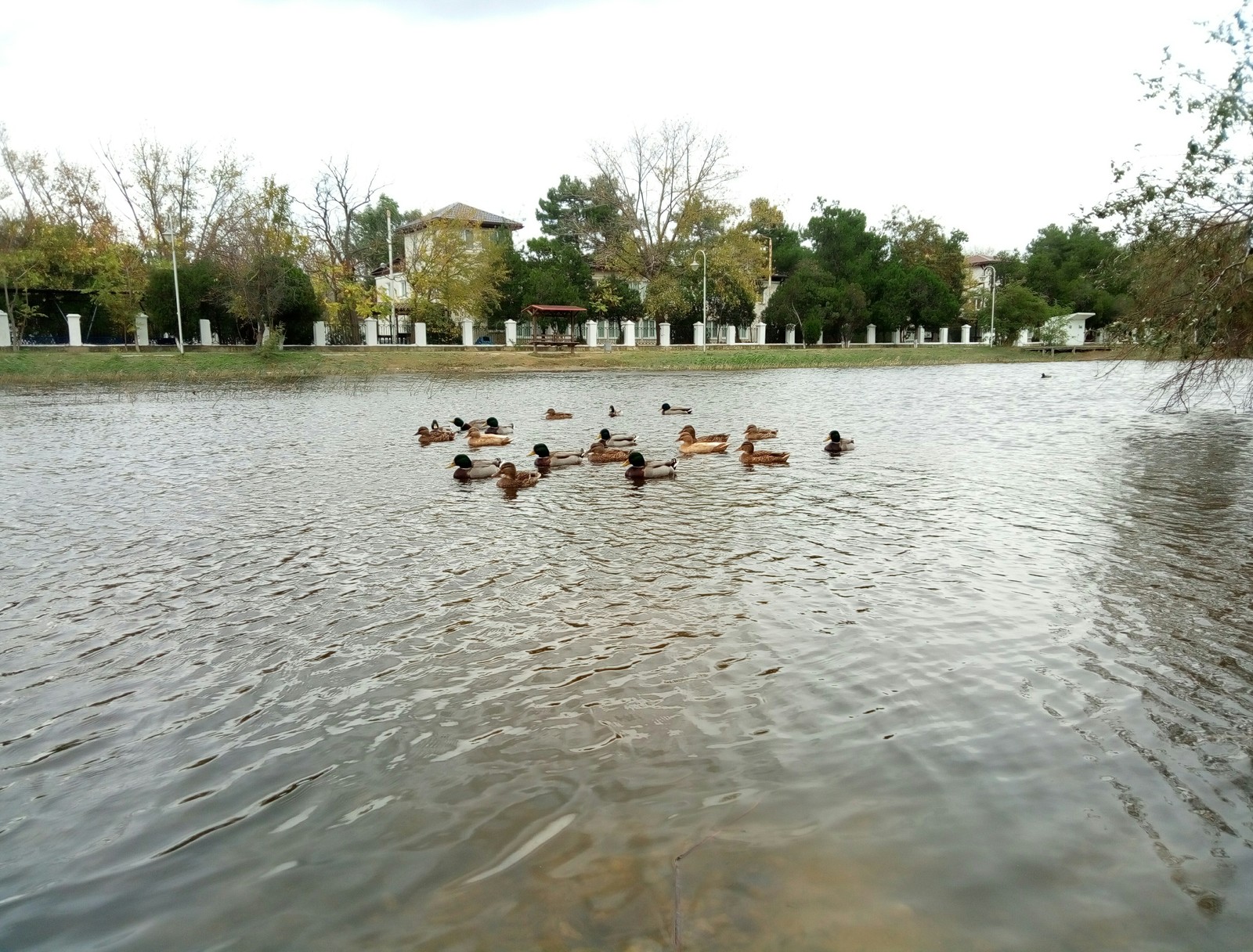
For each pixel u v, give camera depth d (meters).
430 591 9.91
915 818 5.41
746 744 6.34
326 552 11.70
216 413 31.94
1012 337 91.69
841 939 4.39
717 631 8.49
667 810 5.54
